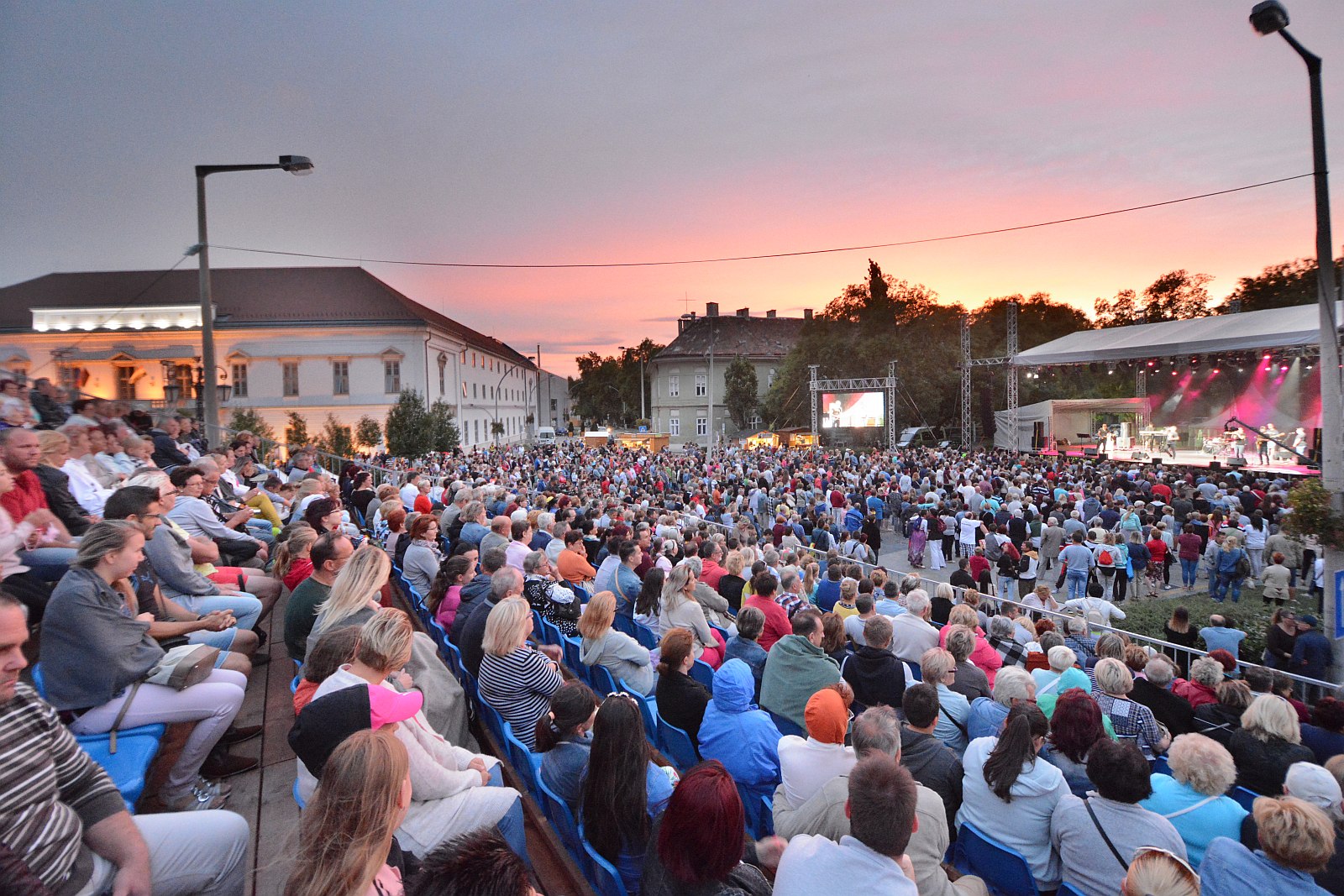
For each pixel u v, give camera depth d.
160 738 3.43
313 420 46.81
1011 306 39.12
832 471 28.42
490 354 68.69
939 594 8.79
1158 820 3.30
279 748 4.46
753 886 2.56
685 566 6.46
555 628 6.75
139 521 4.18
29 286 49.34
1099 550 13.99
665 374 72.00
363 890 1.88
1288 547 13.47
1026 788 3.54
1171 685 6.40
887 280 56.19
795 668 5.01
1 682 2.12
